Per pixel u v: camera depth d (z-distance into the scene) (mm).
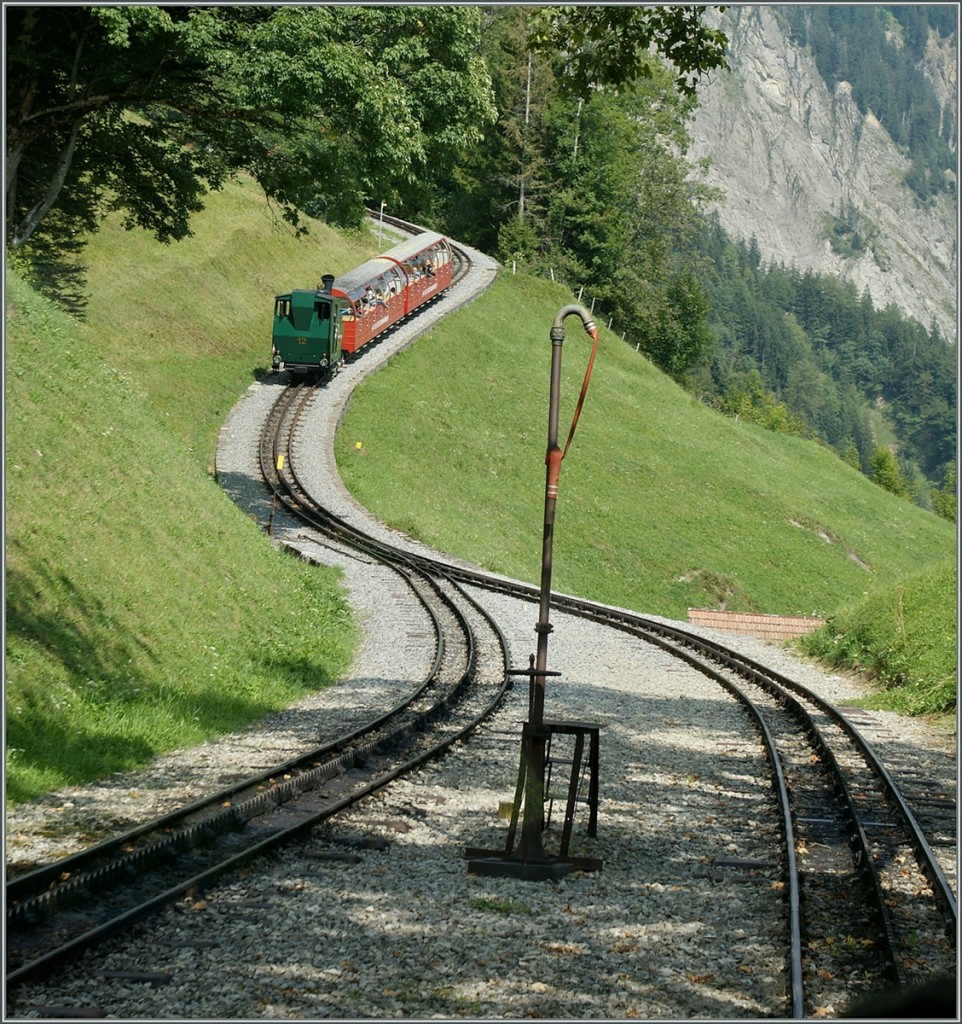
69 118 32906
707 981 8727
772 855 12391
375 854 11727
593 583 55344
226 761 15359
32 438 23109
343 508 47312
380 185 34375
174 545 24625
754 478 76188
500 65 96062
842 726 20234
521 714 20453
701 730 19797
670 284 112125
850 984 8758
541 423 70812
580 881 11406
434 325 77875
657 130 105250
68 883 9516
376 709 19938
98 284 62000
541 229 100812
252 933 9211
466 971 8703
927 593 31188
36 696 15352
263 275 74750
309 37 31203
